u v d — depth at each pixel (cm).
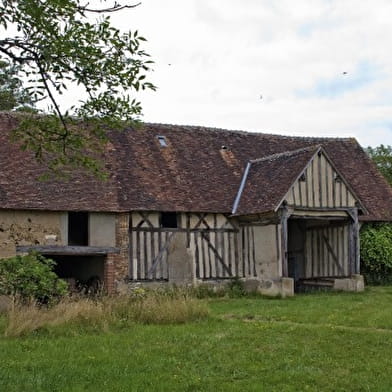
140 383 744
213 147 2247
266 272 1852
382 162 3384
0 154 1794
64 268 1988
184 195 1930
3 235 1634
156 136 2175
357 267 1920
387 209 2244
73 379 759
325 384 753
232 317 1329
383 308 1425
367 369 817
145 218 1827
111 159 1947
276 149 2381
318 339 1000
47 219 1692
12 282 1378
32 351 919
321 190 1881
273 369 820
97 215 1755
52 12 611
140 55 645
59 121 695
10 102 2100
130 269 1778
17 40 619
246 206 1920
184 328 1121
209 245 1909
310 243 2120
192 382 749
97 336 1039
